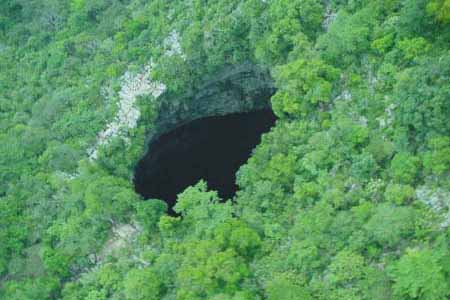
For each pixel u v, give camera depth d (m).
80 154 107.19
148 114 109.62
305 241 86.44
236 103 115.31
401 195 85.19
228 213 92.25
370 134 91.44
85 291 93.38
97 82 113.06
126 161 106.81
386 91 93.44
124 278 92.25
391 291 79.56
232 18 105.88
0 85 117.94
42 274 96.69
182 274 86.25
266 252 89.25
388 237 82.62
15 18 122.88
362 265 82.62
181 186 109.31
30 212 102.81
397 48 93.06
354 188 89.62
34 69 118.75
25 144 108.75
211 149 113.44
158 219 96.94
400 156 87.25
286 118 100.69
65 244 98.50
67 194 102.56
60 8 121.38
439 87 84.88
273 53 103.25
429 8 89.31
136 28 114.62
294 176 93.38
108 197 98.44
